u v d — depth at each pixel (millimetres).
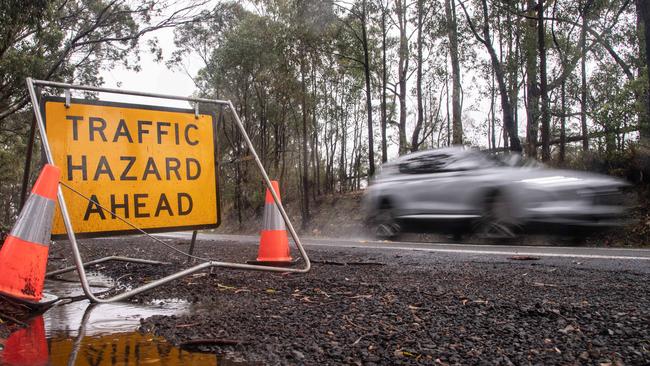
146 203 3959
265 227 5125
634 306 2771
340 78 25438
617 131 13438
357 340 2129
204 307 2861
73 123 3662
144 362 1835
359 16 20625
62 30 19703
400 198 9828
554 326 2352
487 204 8461
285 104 25219
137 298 3186
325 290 3344
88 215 3670
